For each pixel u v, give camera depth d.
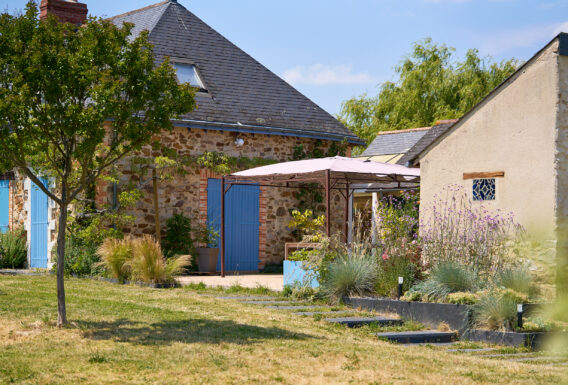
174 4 21.77
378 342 9.24
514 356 8.84
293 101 21.33
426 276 12.07
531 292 11.18
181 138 18.22
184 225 17.98
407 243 12.77
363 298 11.66
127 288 13.30
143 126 8.76
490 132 12.24
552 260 11.08
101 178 16.12
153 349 7.66
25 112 8.27
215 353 7.54
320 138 20.58
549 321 10.11
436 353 8.52
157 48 19.81
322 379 6.65
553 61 11.27
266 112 20.14
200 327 9.05
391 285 11.93
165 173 17.14
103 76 8.35
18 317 9.31
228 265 18.88
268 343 8.20
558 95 11.18
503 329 9.88
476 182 12.45
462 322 10.22
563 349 9.44
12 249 18.73
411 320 10.88
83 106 8.69
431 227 13.13
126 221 16.77
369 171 14.46
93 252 15.83
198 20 21.95
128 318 9.58
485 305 10.09
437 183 13.20
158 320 9.48
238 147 19.19
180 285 14.23
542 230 11.26
